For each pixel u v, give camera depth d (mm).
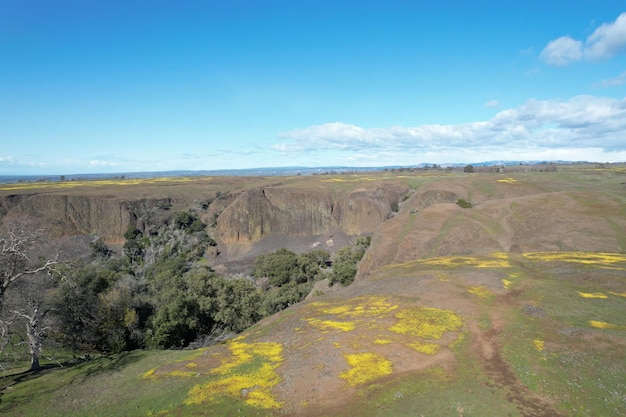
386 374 26906
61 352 51312
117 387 30781
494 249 74812
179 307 56688
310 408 23812
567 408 22750
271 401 24891
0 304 39531
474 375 26453
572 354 28203
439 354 29531
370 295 46656
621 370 25609
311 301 51031
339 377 26922
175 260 117000
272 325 43938
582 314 35781
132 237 142250
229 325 62812
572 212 85062
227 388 27016
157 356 38875
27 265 47781
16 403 31031
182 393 27172
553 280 47906
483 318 35875
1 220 130875
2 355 46875
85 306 52281
